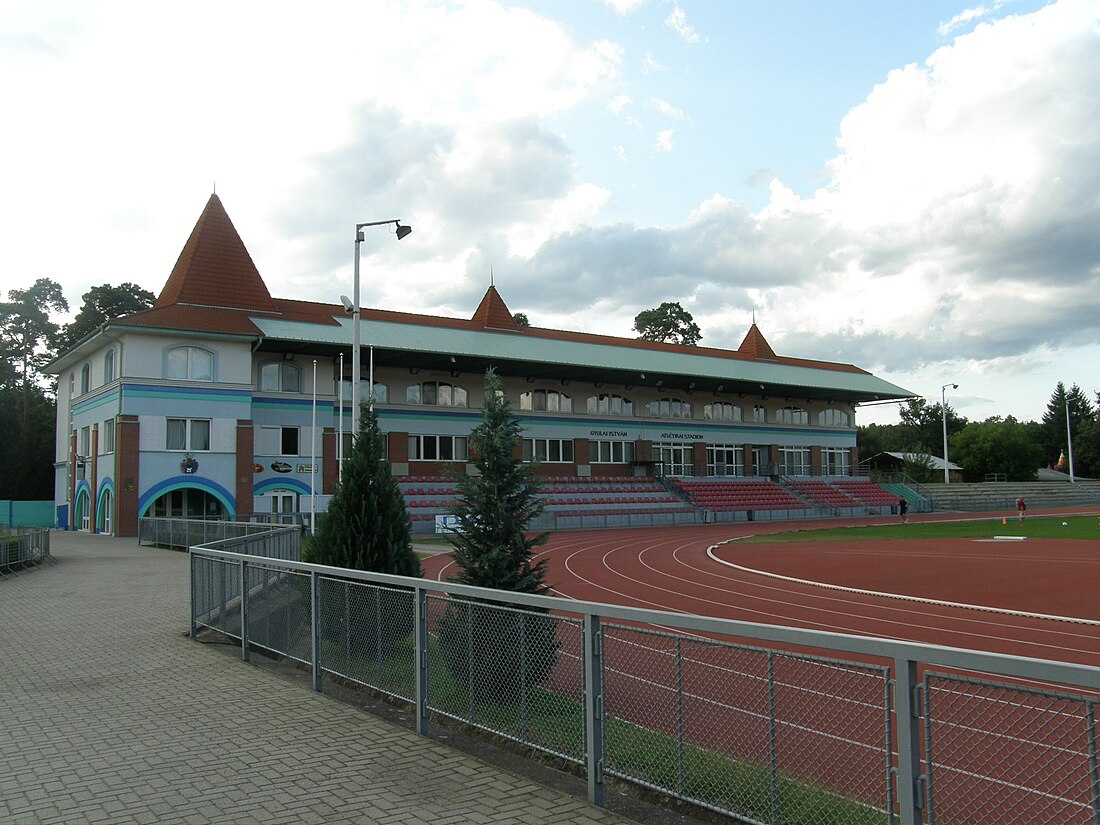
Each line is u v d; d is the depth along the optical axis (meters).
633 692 5.73
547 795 5.97
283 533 19.47
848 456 81.69
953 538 40.75
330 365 50.50
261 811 5.70
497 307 62.94
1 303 76.44
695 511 62.44
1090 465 114.88
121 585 20.25
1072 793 4.54
